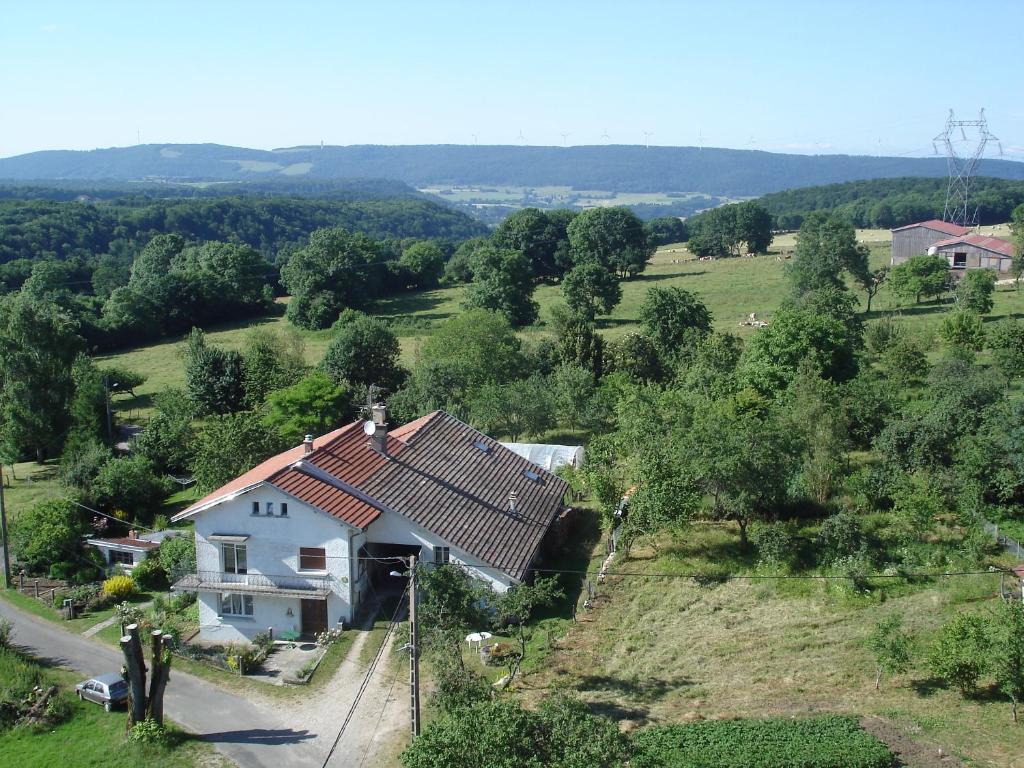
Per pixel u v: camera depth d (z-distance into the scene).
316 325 112.88
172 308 116.25
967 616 30.64
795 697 30.47
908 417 47.94
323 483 38.03
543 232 138.50
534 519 42.97
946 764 26.02
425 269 140.00
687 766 25.36
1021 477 42.12
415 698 25.20
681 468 41.22
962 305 82.12
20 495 60.25
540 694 30.95
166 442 62.19
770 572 39.72
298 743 29.52
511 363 72.31
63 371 71.12
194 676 34.50
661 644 34.78
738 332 88.69
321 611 37.25
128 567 46.53
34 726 31.27
